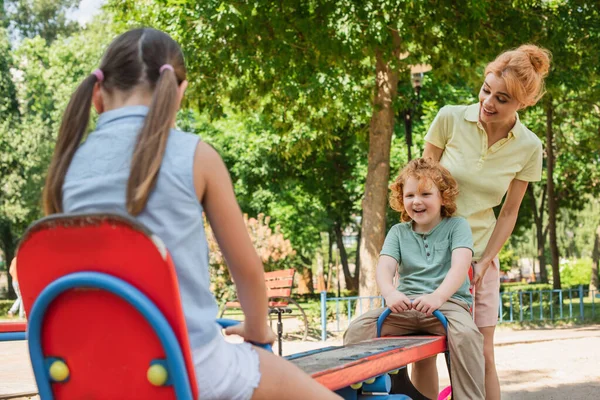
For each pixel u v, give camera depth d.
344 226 27.17
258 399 1.72
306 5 11.34
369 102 12.89
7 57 24.12
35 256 1.58
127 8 13.20
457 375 3.10
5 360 8.34
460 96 17.62
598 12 12.41
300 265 24.75
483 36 12.15
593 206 36.25
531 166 3.81
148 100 1.77
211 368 1.65
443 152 3.92
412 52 12.48
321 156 21.34
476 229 3.76
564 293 21.05
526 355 8.75
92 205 1.65
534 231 38.75
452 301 3.30
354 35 10.83
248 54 11.53
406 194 3.46
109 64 1.79
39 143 23.12
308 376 1.82
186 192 1.66
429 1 11.50
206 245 1.73
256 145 21.72
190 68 11.61
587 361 8.13
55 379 1.63
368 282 12.06
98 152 1.69
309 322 12.38
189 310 1.64
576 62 12.66
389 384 2.73
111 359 1.59
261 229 13.91
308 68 11.80
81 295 1.58
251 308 1.77
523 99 3.47
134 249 1.51
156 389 1.58
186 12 11.08
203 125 22.70
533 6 12.61
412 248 3.47
